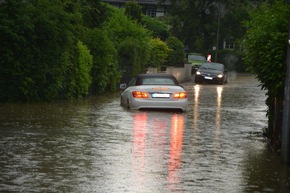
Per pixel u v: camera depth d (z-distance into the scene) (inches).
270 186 748.6
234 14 6210.6
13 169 807.7
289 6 1018.1
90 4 2684.5
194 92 2625.5
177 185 739.4
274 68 1000.9
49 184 728.3
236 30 6269.7
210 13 6279.5
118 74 2511.1
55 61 1788.9
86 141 1055.6
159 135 1159.6
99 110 1617.9
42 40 1749.5
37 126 1234.6
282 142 891.4
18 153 923.4
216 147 1037.8
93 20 2637.8
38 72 1745.8
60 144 1015.0
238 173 821.9
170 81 1718.8
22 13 1729.8
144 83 1701.5
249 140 1136.2
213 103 2012.8
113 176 779.4
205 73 3590.1
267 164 890.1
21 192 687.1
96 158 897.5
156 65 3565.5
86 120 1368.1
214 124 1380.4
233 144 1080.2
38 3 1819.6
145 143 1051.9
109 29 2994.6
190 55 5147.6
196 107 1827.0
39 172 792.9
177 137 1141.1
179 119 1459.2
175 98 1627.7
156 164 866.1
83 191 698.2
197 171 826.8
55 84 1801.2
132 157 913.5
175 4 6294.3
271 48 997.2
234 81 4074.8
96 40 2241.6
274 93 1023.6
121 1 6766.7
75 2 2265.0
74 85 1971.0
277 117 1031.6
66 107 1670.8
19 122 1291.8
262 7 1145.4
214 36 6328.7
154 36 4667.8
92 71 2230.6
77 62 1988.2
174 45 4318.4
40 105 1695.4
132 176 782.5
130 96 1641.2
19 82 1715.1
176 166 856.9
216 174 810.8
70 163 855.1
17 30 1689.2
